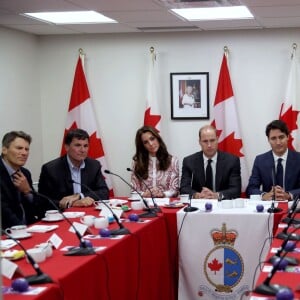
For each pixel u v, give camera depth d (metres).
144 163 4.64
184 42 5.41
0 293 1.45
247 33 5.30
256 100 5.33
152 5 3.97
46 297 1.84
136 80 5.52
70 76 5.61
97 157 5.46
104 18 4.58
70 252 2.41
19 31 5.20
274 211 3.51
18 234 2.85
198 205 3.90
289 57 5.24
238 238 3.52
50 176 4.22
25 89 5.33
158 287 3.40
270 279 1.88
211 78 5.39
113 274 2.57
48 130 5.68
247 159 5.38
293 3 3.90
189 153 5.47
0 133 4.84
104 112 5.60
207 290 3.61
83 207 3.96
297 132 5.16
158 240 3.45
